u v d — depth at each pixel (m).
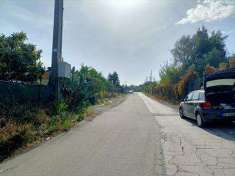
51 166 6.00
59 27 14.54
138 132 10.62
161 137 9.49
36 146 8.06
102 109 23.12
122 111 21.27
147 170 5.69
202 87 13.25
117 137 9.50
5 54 14.46
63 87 16.55
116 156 6.85
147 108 25.20
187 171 5.60
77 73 19.62
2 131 7.89
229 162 6.25
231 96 11.84
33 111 11.65
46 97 14.13
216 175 5.34
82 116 15.43
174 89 35.31
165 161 6.37
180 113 16.16
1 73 14.50
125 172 5.57
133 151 7.38
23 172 5.59
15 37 15.16
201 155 6.91
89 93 20.77
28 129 8.88
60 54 14.68
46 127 10.55
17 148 7.63
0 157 6.70
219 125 12.59
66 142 8.63
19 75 15.02
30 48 15.55
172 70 41.22
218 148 7.70
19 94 11.77
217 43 56.84
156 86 65.19
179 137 9.49
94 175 5.39
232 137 9.45
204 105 11.79
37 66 15.69
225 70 12.13
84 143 8.47
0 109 9.84
